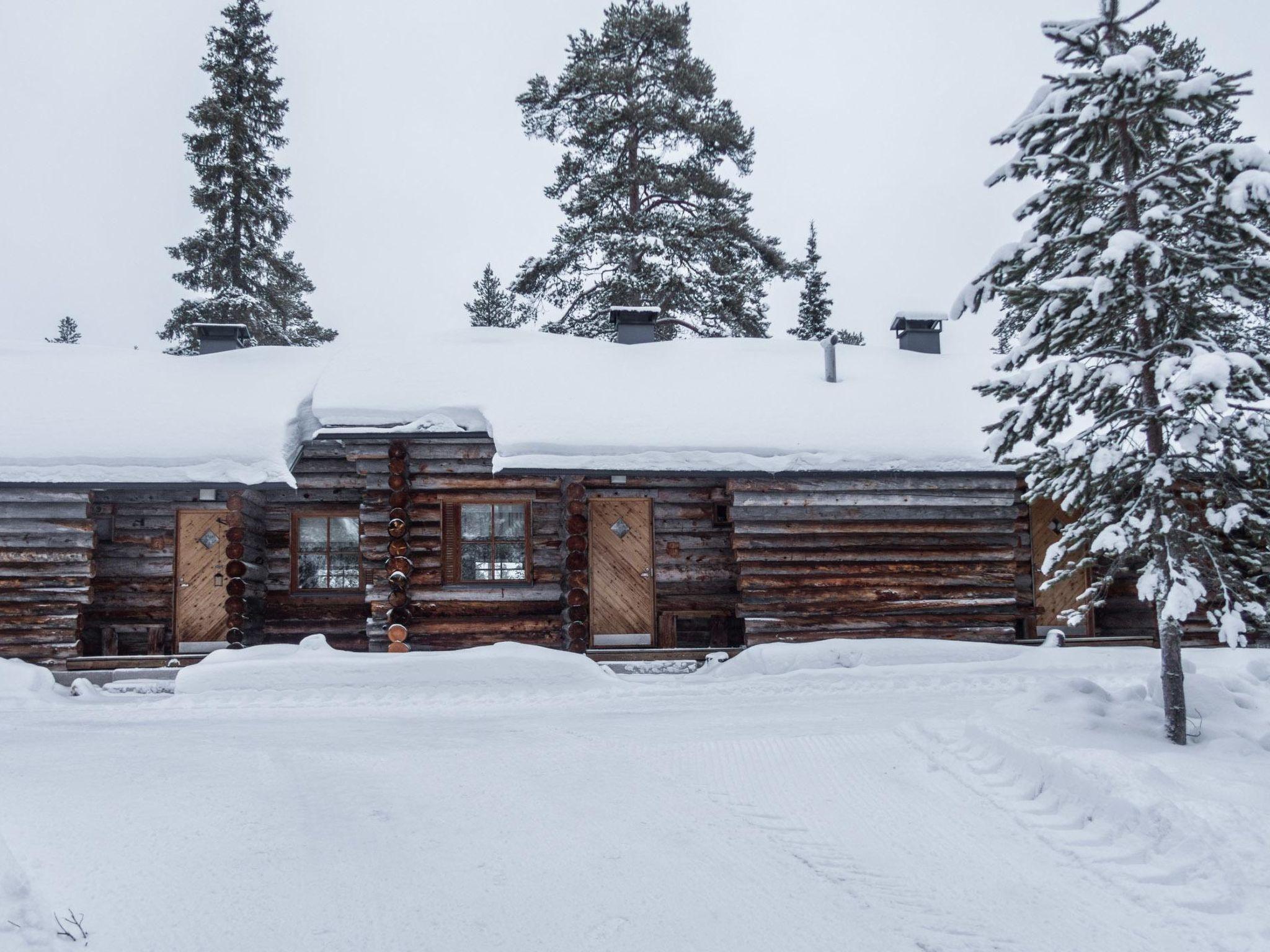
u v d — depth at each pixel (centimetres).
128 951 430
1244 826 536
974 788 675
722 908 490
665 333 2778
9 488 1409
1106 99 780
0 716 1084
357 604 1556
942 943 450
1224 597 754
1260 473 752
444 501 1482
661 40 2845
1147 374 793
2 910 456
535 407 1498
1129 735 770
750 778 726
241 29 3275
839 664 1357
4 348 1747
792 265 2856
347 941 448
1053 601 1574
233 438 1440
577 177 2831
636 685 1268
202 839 570
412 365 1620
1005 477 1491
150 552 1500
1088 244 804
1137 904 487
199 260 3134
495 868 544
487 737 908
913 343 1933
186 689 1224
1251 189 721
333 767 769
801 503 1468
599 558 1502
